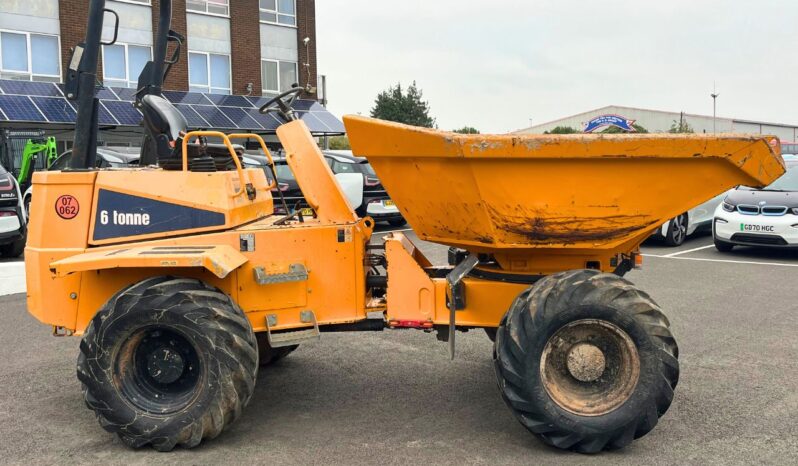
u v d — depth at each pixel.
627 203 3.76
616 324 3.71
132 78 24.38
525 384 3.72
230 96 25.81
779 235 10.98
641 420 3.72
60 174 4.22
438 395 4.85
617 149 3.56
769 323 6.78
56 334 4.38
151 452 3.94
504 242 3.96
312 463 3.76
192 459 3.83
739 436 4.07
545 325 3.69
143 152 5.10
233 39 26.70
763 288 8.60
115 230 4.20
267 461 3.79
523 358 3.71
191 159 4.38
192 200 4.16
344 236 4.30
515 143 3.58
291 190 5.44
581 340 3.80
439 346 6.08
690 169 3.64
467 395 4.84
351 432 4.20
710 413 4.43
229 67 26.83
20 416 4.55
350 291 4.33
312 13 28.80
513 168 3.69
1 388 5.11
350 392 4.93
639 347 3.71
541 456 3.83
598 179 3.70
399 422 4.36
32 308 4.36
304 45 28.58
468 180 3.77
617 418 3.71
